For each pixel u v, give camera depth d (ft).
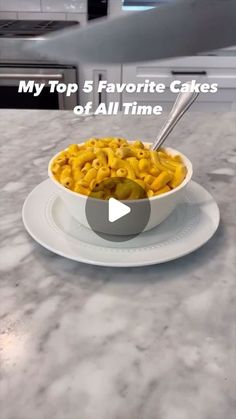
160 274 1.71
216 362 1.32
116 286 1.64
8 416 1.15
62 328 1.44
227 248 1.88
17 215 2.10
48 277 1.69
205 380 1.26
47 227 1.90
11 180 2.44
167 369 1.30
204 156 2.80
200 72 6.08
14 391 1.22
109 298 1.58
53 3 6.44
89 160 1.85
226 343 1.40
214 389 1.24
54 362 1.31
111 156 1.81
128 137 3.08
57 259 1.79
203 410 1.18
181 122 3.34
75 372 1.28
